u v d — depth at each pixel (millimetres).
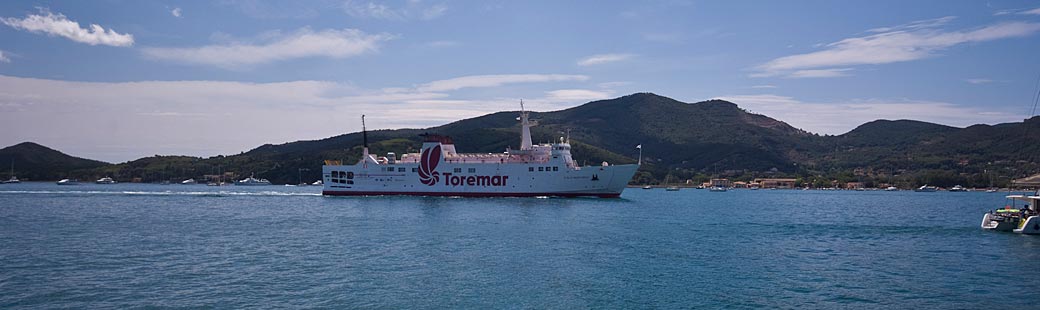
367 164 135625
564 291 39219
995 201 171000
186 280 41406
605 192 124938
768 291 39406
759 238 64812
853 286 40875
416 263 47875
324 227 72875
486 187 125938
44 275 42688
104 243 58781
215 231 69125
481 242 59375
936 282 42156
